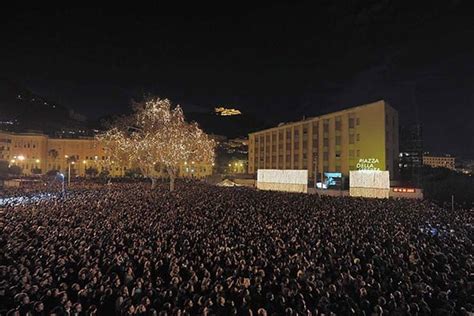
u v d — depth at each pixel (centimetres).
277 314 900
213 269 1238
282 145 8731
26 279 1087
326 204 3173
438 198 4334
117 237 1698
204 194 4147
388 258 1391
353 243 1608
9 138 11300
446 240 1733
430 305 1004
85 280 1154
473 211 2875
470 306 950
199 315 894
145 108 5997
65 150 12012
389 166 6228
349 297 1007
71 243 1572
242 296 995
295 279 1143
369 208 2869
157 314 911
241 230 1897
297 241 1645
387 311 919
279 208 2817
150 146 5859
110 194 4094
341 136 6894
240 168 13500
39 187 5659
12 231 1808
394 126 6575
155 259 1341
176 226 2012
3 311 925
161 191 4762
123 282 1154
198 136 6350
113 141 7538
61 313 881
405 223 2178
